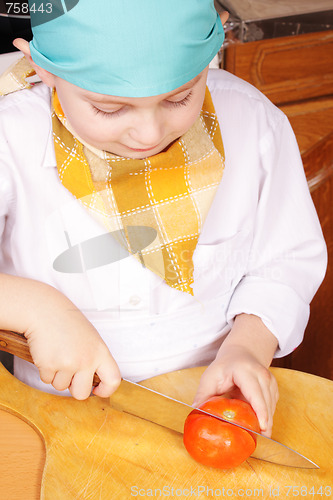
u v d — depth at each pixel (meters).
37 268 0.88
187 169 0.82
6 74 0.84
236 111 0.91
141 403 0.71
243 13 1.31
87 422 0.70
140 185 0.82
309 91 1.45
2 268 0.94
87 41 0.59
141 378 0.92
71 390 0.71
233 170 0.91
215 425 0.64
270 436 0.70
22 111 0.84
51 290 0.77
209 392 0.75
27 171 0.84
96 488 0.63
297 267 0.94
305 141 1.50
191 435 0.65
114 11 0.58
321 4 1.36
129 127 0.64
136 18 0.58
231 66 1.35
